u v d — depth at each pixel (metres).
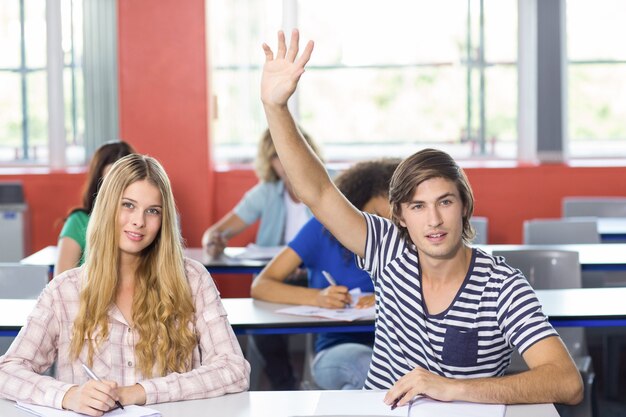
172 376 2.47
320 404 2.35
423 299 2.51
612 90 6.89
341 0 6.83
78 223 4.36
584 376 3.65
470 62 6.86
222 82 6.70
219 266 4.73
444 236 2.41
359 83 6.91
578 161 6.84
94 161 4.39
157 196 2.65
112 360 2.62
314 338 3.78
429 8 6.83
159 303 2.65
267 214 5.36
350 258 3.70
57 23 6.69
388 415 2.25
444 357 2.48
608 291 3.76
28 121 6.96
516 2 6.76
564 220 5.27
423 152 2.45
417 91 6.90
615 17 6.83
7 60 6.91
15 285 3.97
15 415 2.34
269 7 6.66
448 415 2.23
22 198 6.50
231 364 2.56
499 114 6.88
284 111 2.56
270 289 3.69
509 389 2.31
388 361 2.60
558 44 6.60
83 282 2.65
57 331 2.64
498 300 2.45
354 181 3.47
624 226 5.56
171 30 6.45
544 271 4.12
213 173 6.65
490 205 6.65
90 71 6.61
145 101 6.49
